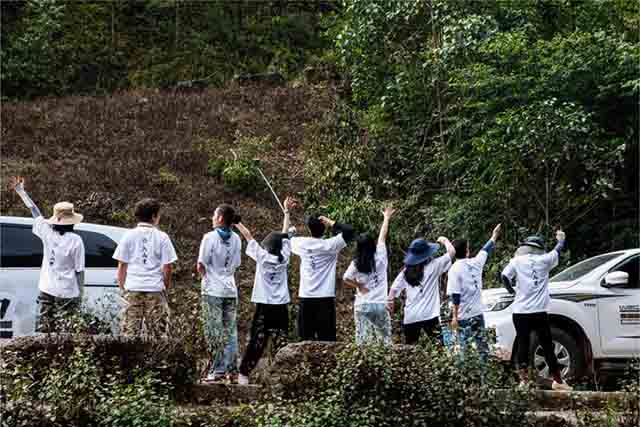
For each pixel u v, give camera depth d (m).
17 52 32.41
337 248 12.43
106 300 13.84
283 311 12.21
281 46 34.16
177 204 23.69
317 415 9.50
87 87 32.94
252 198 24.70
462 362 10.34
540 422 10.34
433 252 12.62
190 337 11.48
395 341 14.73
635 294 14.31
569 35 21.97
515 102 22.34
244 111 29.20
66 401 9.44
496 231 13.01
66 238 12.21
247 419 9.70
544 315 12.66
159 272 11.91
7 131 26.86
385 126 25.33
